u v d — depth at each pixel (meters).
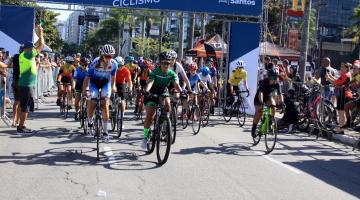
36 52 10.91
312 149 10.83
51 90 26.22
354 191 7.03
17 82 11.41
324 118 12.84
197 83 12.76
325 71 14.55
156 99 8.52
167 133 7.84
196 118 12.13
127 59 17.16
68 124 12.72
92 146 9.50
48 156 8.39
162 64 8.50
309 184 7.32
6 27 16.33
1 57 13.76
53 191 6.14
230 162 8.65
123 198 5.95
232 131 12.97
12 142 9.62
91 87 8.95
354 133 12.92
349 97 12.38
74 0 15.92
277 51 26.52
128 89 13.80
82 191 6.20
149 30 70.75
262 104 9.96
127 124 13.25
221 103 17.67
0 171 7.14
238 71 14.84
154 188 6.51
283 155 9.79
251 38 17.69
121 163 8.03
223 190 6.61
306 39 19.52
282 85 16.31
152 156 8.73
